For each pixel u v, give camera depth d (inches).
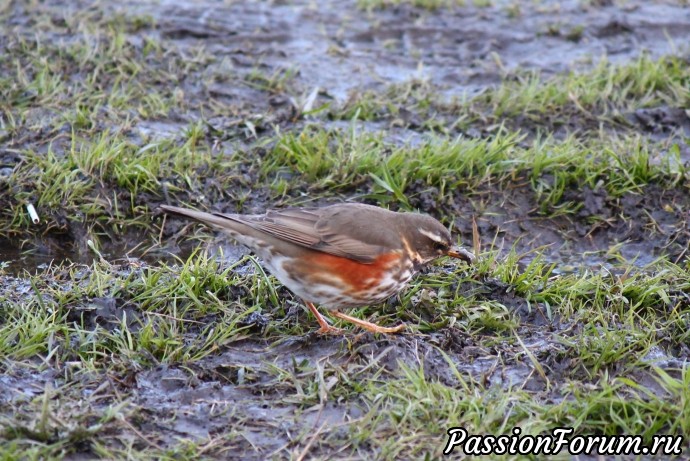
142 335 435.5
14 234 557.0
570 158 598.9
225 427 389.4
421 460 370.0
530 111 669.9
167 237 563.5
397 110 668.1
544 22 828.6
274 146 612.1
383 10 850.8
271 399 408.5
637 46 792.3
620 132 659.4
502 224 576.1
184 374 422.9
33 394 400.2
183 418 393.4
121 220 564.4
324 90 693.9
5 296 469.4
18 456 357.1
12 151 587.2
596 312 475.8
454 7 853.8
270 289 481.4
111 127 627.2
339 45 789.2
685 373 410.6
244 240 454.0
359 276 447.5
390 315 476.1
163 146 602.9
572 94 677.3
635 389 415.2
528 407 396.8
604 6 862.5
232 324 450.6
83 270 511.5
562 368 431.5
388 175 579.2
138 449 374.0
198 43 765.3
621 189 586.9
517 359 438.6
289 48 774.5
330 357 437.1
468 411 390.9
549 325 471.8
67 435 367.9
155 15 806.5
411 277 478.3
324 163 593.3
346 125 653.9
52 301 463.5
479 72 740.0
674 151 593.9
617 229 575.2
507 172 595.2
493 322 465.4
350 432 382.9
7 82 657.0
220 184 582.6
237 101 681.0
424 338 452.4
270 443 382.0
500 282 494.0
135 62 699.4
